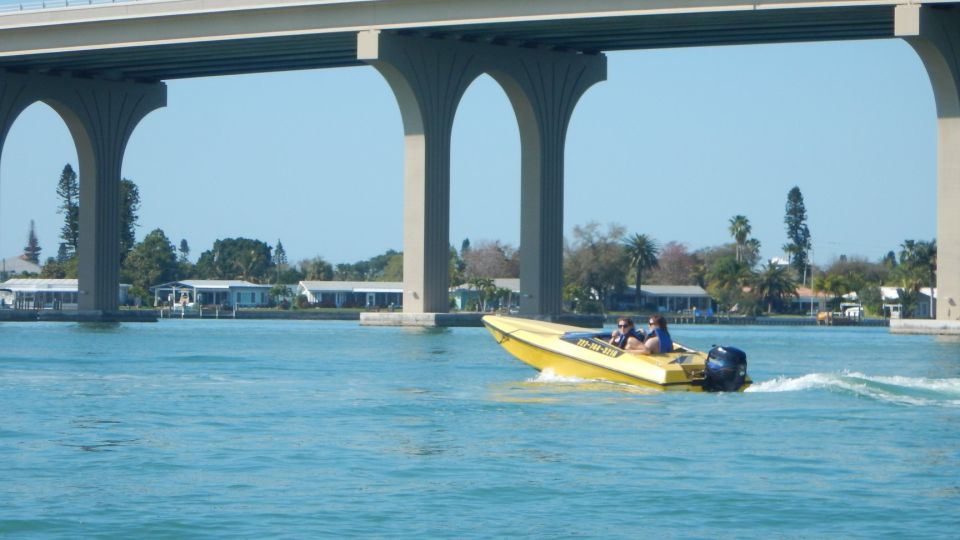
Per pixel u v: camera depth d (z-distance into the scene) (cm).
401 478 3631
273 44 15225
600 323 16138
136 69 17388
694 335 14262
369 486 3525
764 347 10656
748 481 3600
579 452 4044
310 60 16625
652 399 5331
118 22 15450
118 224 17825
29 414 4934
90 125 17575
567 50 15975
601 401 5284
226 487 3500
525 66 15588
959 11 12606
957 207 12662
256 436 4366
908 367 7800
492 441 4259
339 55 16188
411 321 14975
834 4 12538
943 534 3061
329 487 3509
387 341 10794
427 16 14100
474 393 5688
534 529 3097
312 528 3088
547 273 15738
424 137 14838
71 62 16675
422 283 14975
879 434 4394
